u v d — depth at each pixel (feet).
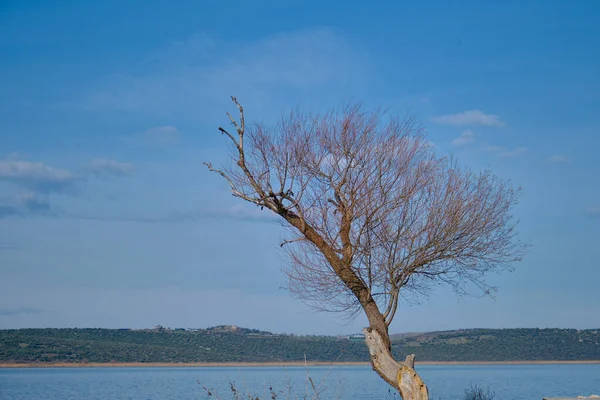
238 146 58.44
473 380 317.63
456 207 58.34
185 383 329.31
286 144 59.11
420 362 418.10
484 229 59.16
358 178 58.44
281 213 59.31
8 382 366.22
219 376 380.17
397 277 58.65
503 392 215.72
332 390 113.50
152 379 384.27
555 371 436.76
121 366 474.49
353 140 58.70
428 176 59.16
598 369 442.09
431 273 60.54
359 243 58.70
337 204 59.36
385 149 58.85
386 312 58.90
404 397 52.80
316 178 59.16
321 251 59.06
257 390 167.43
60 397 250.37
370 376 326.24
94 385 330.75
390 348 58.13
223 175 60.18
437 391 224.12
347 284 58.75
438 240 57.98
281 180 58.80
